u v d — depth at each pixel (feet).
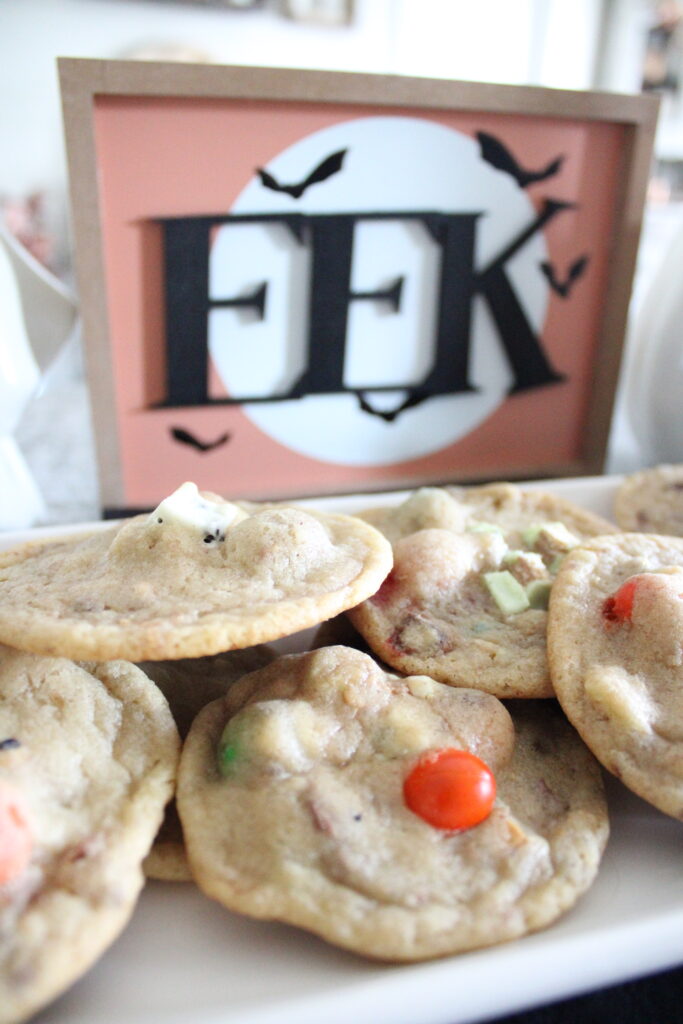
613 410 1.21
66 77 0.91
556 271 1.14
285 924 0.65
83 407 1.54
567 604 0.79
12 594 0.72
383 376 1.12
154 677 0.80
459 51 1.88
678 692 0.72
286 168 1.01
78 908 0.59
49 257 1.85
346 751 0.69
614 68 1.85
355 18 1.81
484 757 0.71
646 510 1.06
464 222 1.08
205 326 1.04
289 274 1.05
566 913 0.64
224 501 0.82
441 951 0.60
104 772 0.67
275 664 0.76
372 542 0.81
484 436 1.19
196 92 0.95
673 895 0.67
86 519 1.13
